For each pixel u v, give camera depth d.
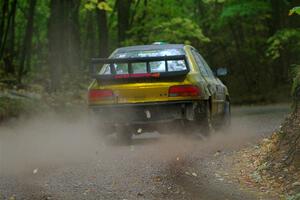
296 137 10.83
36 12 43.28
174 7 39.38
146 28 35.12
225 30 44.62
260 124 19.78
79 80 27.52
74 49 29.53
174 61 15.07
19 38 44.31
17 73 34.34
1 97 19.48
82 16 44.81
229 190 9.43
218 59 43.78
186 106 14.45
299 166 10.09
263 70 42.16
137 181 10.05
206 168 11.13
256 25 42.00
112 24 43.53
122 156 12.79
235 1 38.88
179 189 9.43
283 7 39.38
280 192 9.34
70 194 9.22
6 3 31.89
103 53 31.22
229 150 13.17
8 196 9.14
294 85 11.83
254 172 10.62
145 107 14.47
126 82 14.54
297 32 36.31
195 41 43.56
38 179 10.45
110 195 9.09
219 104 16.67
